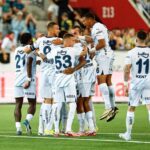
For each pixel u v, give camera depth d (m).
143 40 28.47
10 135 30.94
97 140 28.83
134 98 28.55
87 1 59.62
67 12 58.22
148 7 61.50
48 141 28.50
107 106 33.91
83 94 31.05
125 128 34.78
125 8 60.12
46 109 30.84
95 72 32.03
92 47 31.98
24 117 40.28
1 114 42.06
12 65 49.53
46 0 60.84
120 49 54.16
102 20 60.00
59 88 29.94
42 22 59.56
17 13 56.69
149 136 30.67
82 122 31.17
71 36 29.70
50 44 30.72
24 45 31.17
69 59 29.69
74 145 27.22
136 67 28.41
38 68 48.59
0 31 56.19
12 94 48.97
